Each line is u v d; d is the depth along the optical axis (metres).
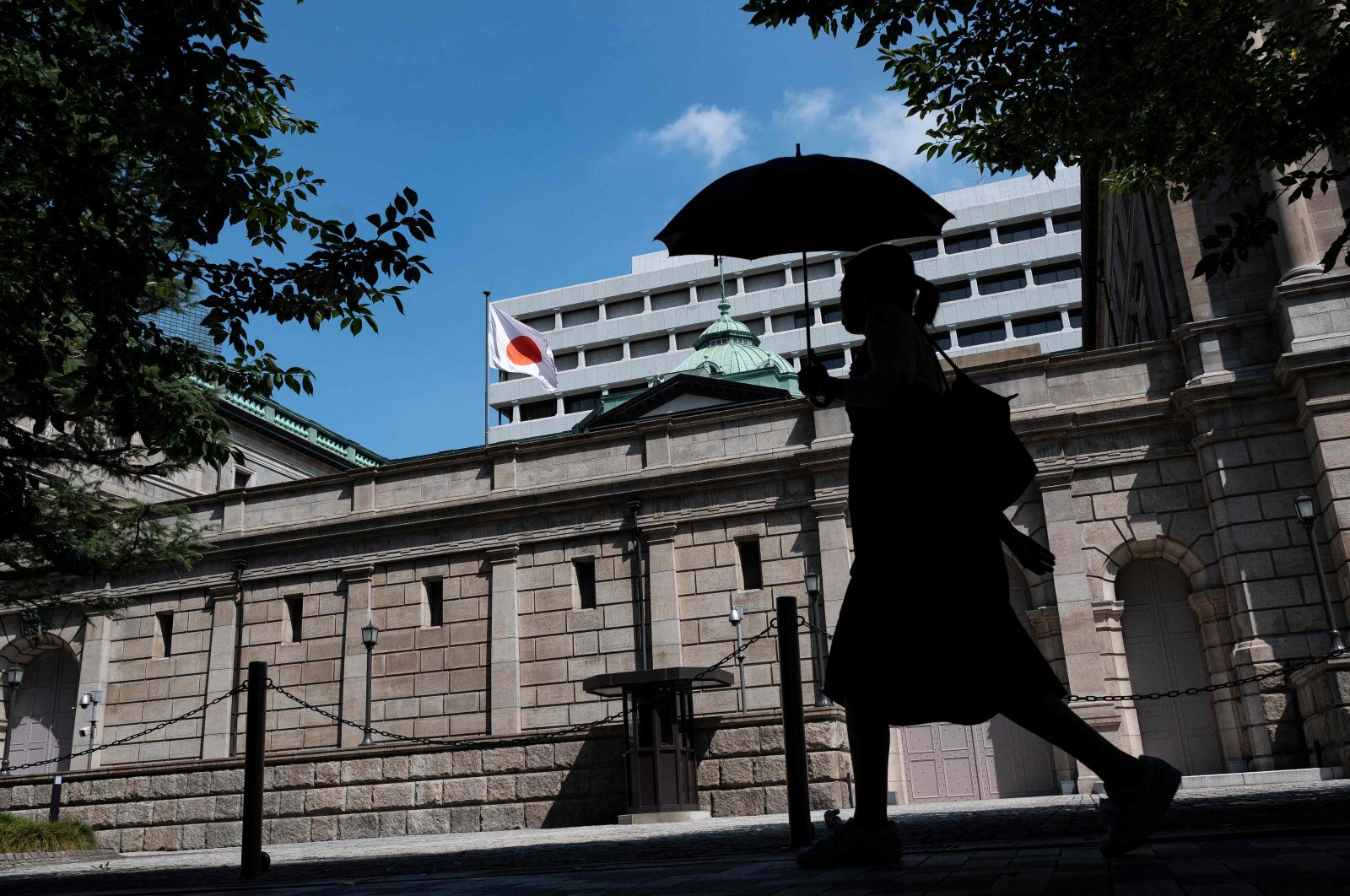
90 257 11.71
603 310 92.50
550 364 39.38
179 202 11.66
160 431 14.36
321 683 29.44
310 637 29.94
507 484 29.77
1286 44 12.70
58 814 26.06
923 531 3.80
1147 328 32.12
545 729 27.30
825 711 22.16
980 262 81.75
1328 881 2.67
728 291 89.19
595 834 16.27
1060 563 24.75
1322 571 21.12
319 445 51.03
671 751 21.89
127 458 21.91
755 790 22.20
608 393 88.94
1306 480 23.16
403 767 25.80
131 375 13.29
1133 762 3.79
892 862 4.27
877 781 4.21
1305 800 9.05
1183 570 24.59
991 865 3.87
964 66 13.45
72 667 32.44
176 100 11.27
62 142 11.42
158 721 30.45
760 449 28.02
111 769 26.28
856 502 4.03
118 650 31.55
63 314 13.55
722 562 27.34
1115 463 25.11
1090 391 25.80
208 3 11.21
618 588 27.95
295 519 31.34
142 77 11.25
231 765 25.97
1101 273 40.50
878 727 4.16
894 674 3.85
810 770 21.98
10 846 18.59
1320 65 12.39
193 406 15.95
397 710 28.69
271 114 13.50
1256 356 23.86
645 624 27.39
